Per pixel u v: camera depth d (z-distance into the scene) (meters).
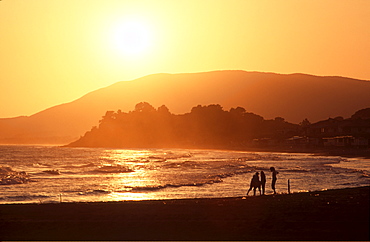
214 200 71.75
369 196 67.25
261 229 53.72
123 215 61.72
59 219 60.22
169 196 101.00
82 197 101.31
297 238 50.22
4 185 124.19
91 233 53.97
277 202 66.19
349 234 50.97
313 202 64.88
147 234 53.28
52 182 134.88
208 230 54.06
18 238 52.34
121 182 134.38
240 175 153.38
